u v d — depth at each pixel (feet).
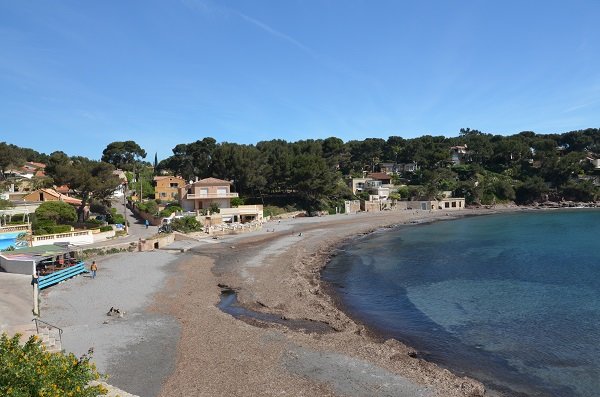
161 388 64.13
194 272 145.69
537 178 500.74
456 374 74.33
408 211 412.77
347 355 78.43
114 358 74.08
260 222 275.18
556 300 116.47
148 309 102.47
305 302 112.88
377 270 159.33
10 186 290.97
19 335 41.96
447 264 168.66
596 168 542.16
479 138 647.56
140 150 506.89
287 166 342.64
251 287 126.93
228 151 339.36
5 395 33.88
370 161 584.40
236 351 78.43
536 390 68.74
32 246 148.15
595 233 257.75
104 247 171.53
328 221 315.37
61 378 38.63
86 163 237.25
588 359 79.46
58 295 109.60
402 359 78.13
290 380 67.87
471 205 467.93
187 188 301.63
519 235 254.27
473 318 103.04
